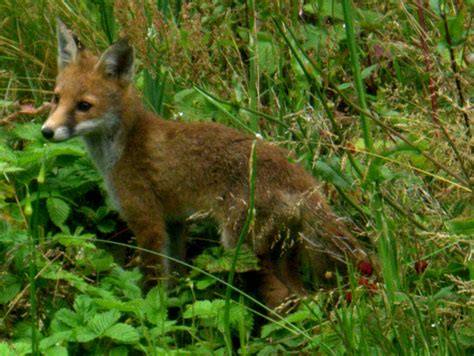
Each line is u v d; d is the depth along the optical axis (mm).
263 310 9492
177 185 10117
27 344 7871
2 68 12992
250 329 8656
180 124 10344
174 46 9344
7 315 8484
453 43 9086
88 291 8750
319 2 10805
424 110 9055
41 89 12617
